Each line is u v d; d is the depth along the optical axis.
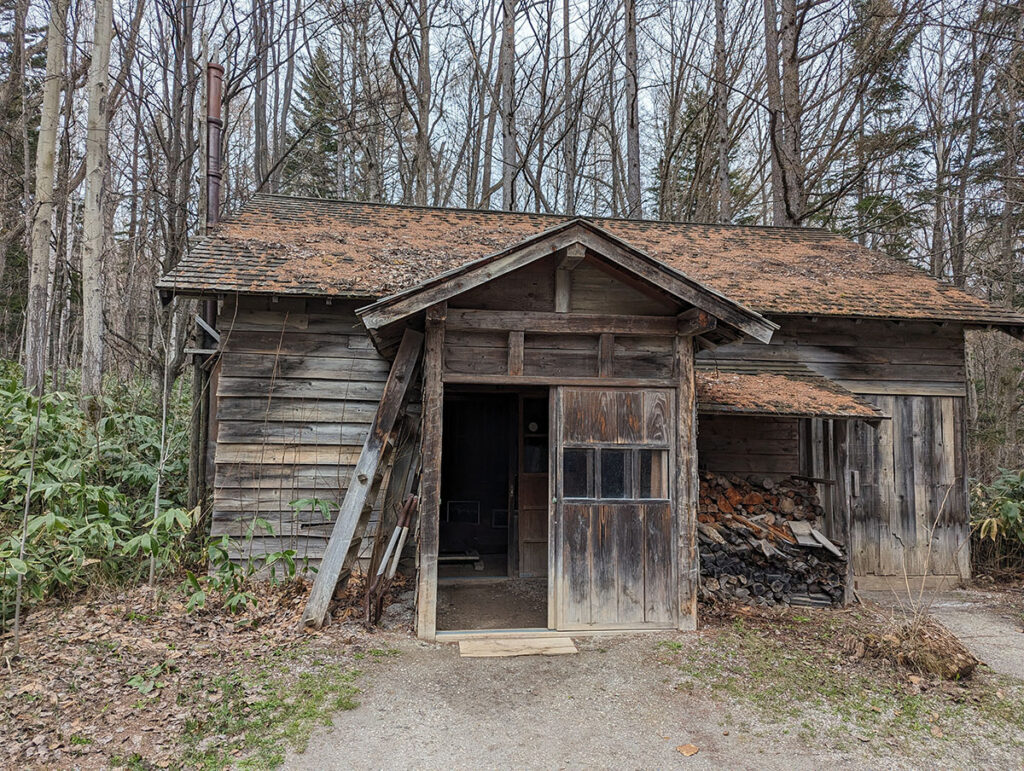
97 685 3.83
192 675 4.06
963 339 7.84
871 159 13.02
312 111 19.06
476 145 16.91
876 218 15.38
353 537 5.55
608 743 3.50
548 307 5.20
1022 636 5.61
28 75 12.27
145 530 6.43
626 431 5.26
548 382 5.18
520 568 7.49
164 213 12.48
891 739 3.58
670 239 9.35
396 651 4.68
